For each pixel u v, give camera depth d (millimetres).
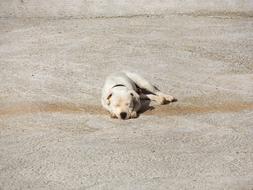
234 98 12508
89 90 13008
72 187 8609
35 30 17969
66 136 10469
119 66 14664
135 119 11219
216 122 11094
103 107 11859
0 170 9234
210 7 20109
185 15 19500
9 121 11266
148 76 13992
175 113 11578
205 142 10164
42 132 10688
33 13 19703
